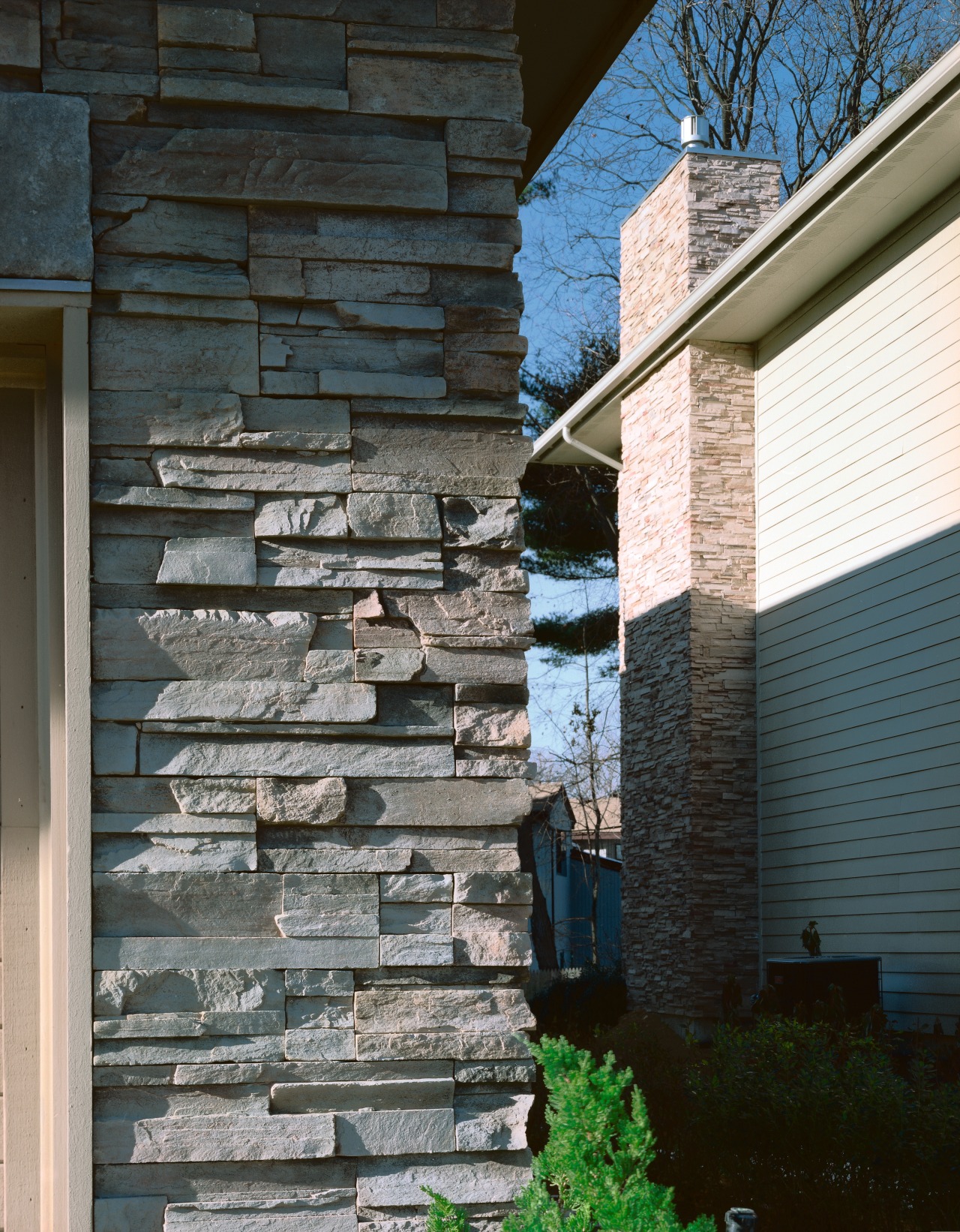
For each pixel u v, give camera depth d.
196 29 3.24
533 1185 2.65
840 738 10.19
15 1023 3.29
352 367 3.26
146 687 3.06
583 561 20.31
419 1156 3.02
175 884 3.01
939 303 9.29
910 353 9.60
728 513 11.66
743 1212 2.45
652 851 11.99
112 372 3.14
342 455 3.24
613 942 20.25
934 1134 5.42
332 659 3.16
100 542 3.10
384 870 3.11
